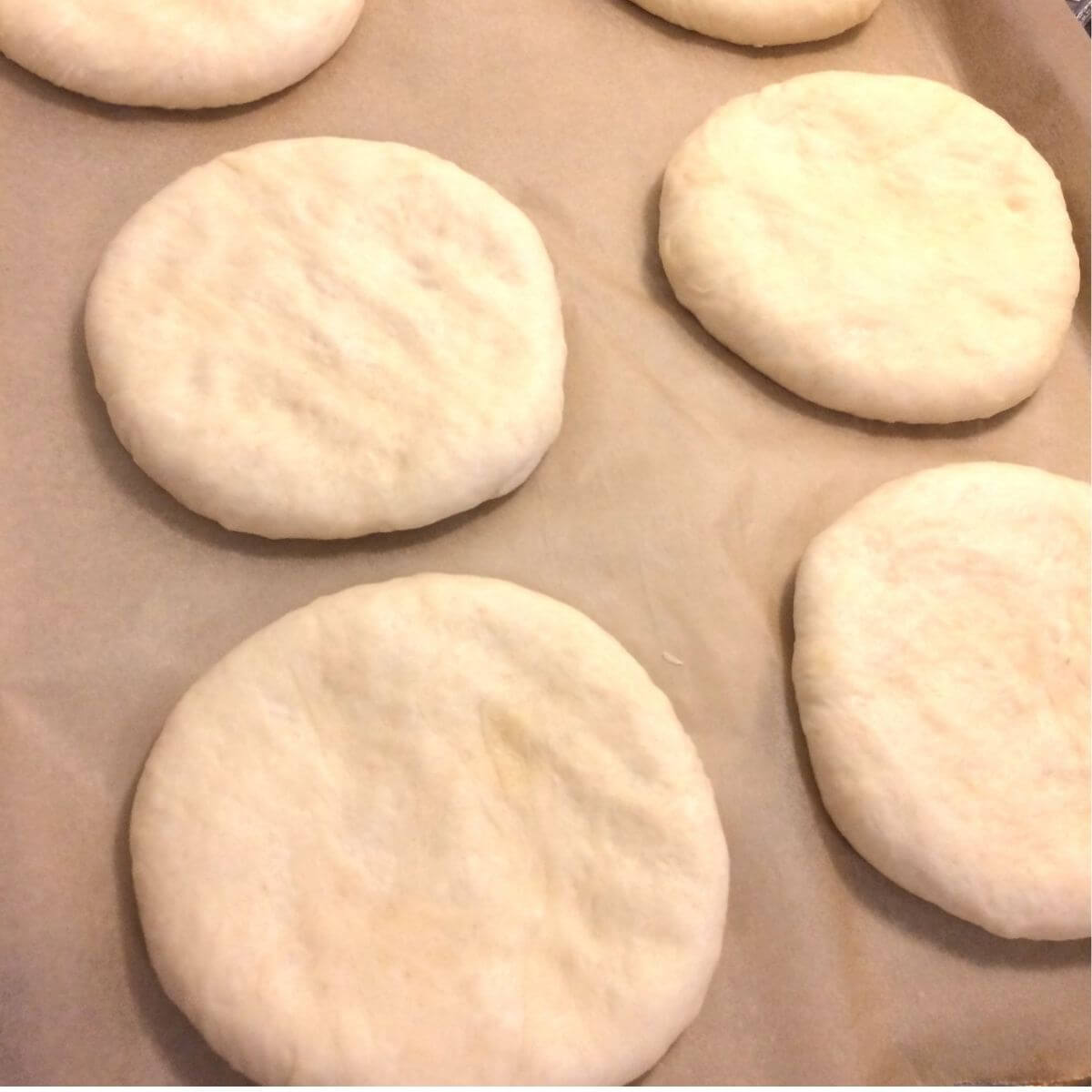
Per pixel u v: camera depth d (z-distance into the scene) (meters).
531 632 0.26
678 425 0.29
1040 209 0.32
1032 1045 0.25
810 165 0.32
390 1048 0.22
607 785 0.25
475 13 0.34
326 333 0.28
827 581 0.27
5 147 0.29
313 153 0.30
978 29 0.36
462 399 0.27
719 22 0.34
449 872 0.24
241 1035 0.22
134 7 0.30
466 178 0.30
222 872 0.23
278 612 0.26
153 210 0.29
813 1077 0.24
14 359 0.27
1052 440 0.31
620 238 0.31
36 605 0.26
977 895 0.25
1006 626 0.28
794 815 0.26
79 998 0.23
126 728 0.25
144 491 0.27
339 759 0.25
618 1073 0.23
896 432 0.30
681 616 0.28
